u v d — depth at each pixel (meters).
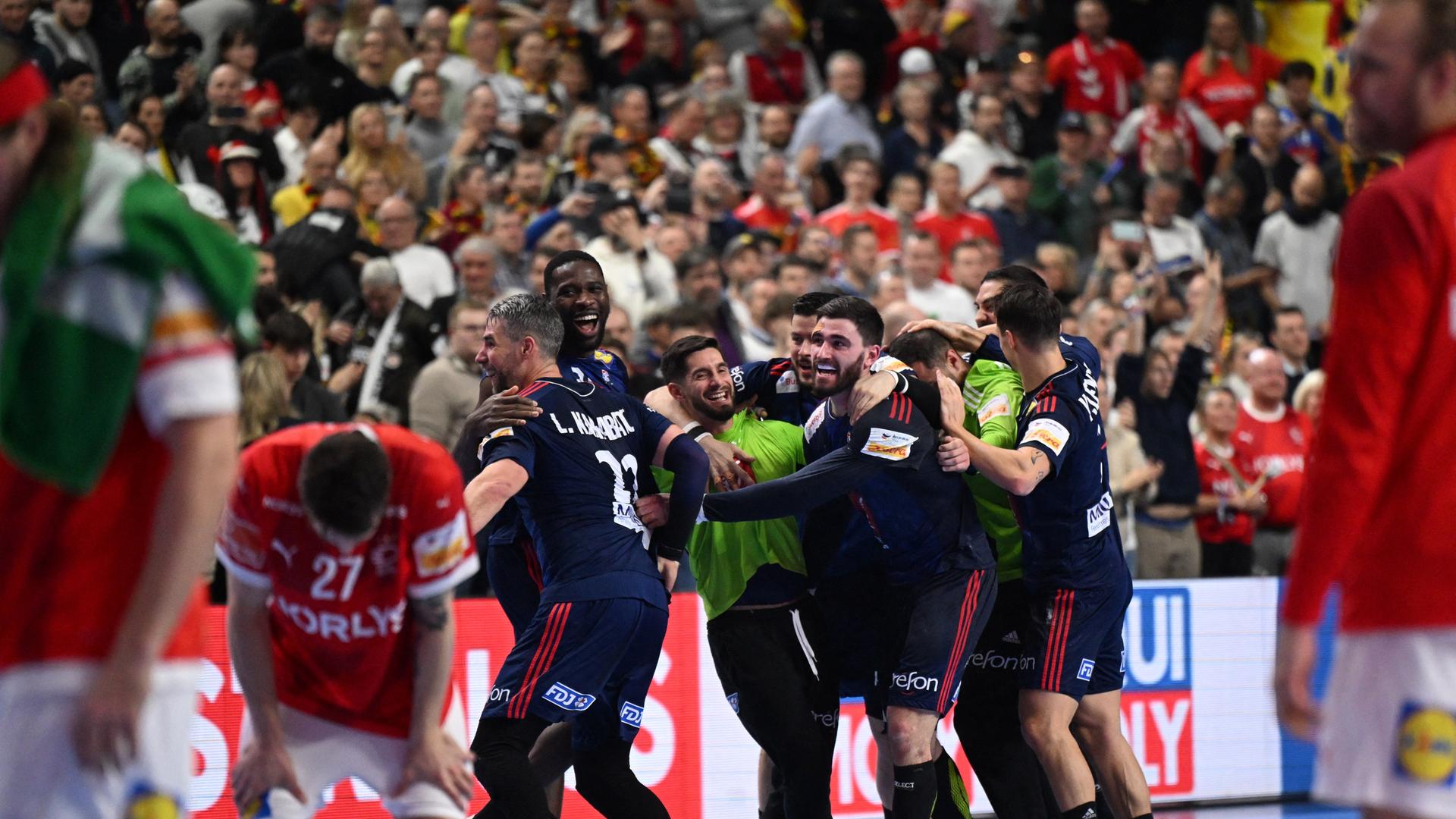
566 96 37.09
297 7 37.62
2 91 7.73
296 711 12.23
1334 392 8.52
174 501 7.94
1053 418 15.84
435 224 30.23
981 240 31.09
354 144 30.89
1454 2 8.71
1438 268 8.42
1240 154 39.88
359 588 11.57
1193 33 46.94
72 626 8.17
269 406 21.33
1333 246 36.38
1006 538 17.31
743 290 28.80
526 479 15.08
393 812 12.36
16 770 8.12
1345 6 46.56
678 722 21.81
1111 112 42.53
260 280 24.59
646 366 26.31
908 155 37.62
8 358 7.71
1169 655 24.03
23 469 8.15
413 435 11.62
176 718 8.69
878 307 28.53
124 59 33.72
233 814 20.08
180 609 7.93
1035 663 16.22
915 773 16.08
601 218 27.70
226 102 30.25
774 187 33.16
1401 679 8.63
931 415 16.55
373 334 25.80
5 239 7.90
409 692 12.24
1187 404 26.84
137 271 7.86
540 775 16.66
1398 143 9.04
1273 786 24.62
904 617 16.56
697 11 42.25
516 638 16.88
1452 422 8.59
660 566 16.33
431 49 35.03
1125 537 26.41
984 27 45.22
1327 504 8.38
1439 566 8.61
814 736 16.81
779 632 17.12
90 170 7.95
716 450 17.06
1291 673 8.47
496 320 16.03
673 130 34.97
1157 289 30.58
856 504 16.75
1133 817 16.86
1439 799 8.48
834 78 37.59
